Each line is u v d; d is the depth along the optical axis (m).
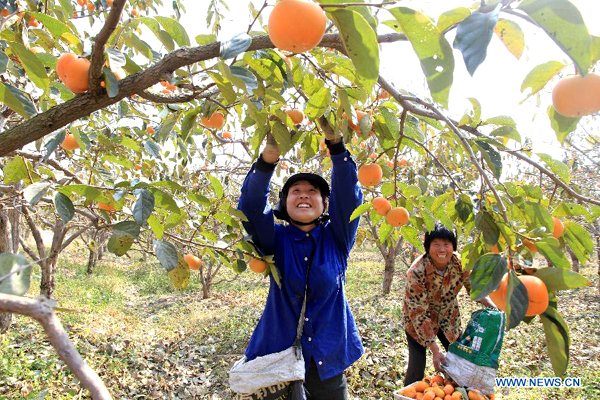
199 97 1.31
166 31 1.29
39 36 1.70
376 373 3.97
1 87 1.16
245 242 1.86
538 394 3.46
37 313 0.46
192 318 6.64
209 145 3.72
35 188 1.24
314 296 1.90
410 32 0.78
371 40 0.82
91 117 2.77
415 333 2.80
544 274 0.87
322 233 2.07
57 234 3.96
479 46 0.70
